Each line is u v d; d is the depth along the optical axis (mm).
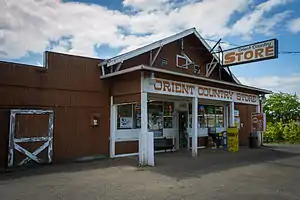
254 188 6957
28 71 9789
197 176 8320
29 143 9664
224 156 12547
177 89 11422
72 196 6184
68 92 10664
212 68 15875
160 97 13812
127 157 11883
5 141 9234
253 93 16578
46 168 9406
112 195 6285
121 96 11281
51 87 10258
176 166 9883
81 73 11039
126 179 7863
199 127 16172
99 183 7379
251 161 11281
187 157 12055
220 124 17516
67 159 10508
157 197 6152
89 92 11203
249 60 13891
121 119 12352
